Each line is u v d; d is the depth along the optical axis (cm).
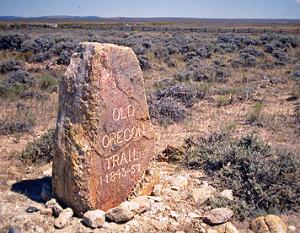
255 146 737
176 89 1321
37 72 1977
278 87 1602
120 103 536
